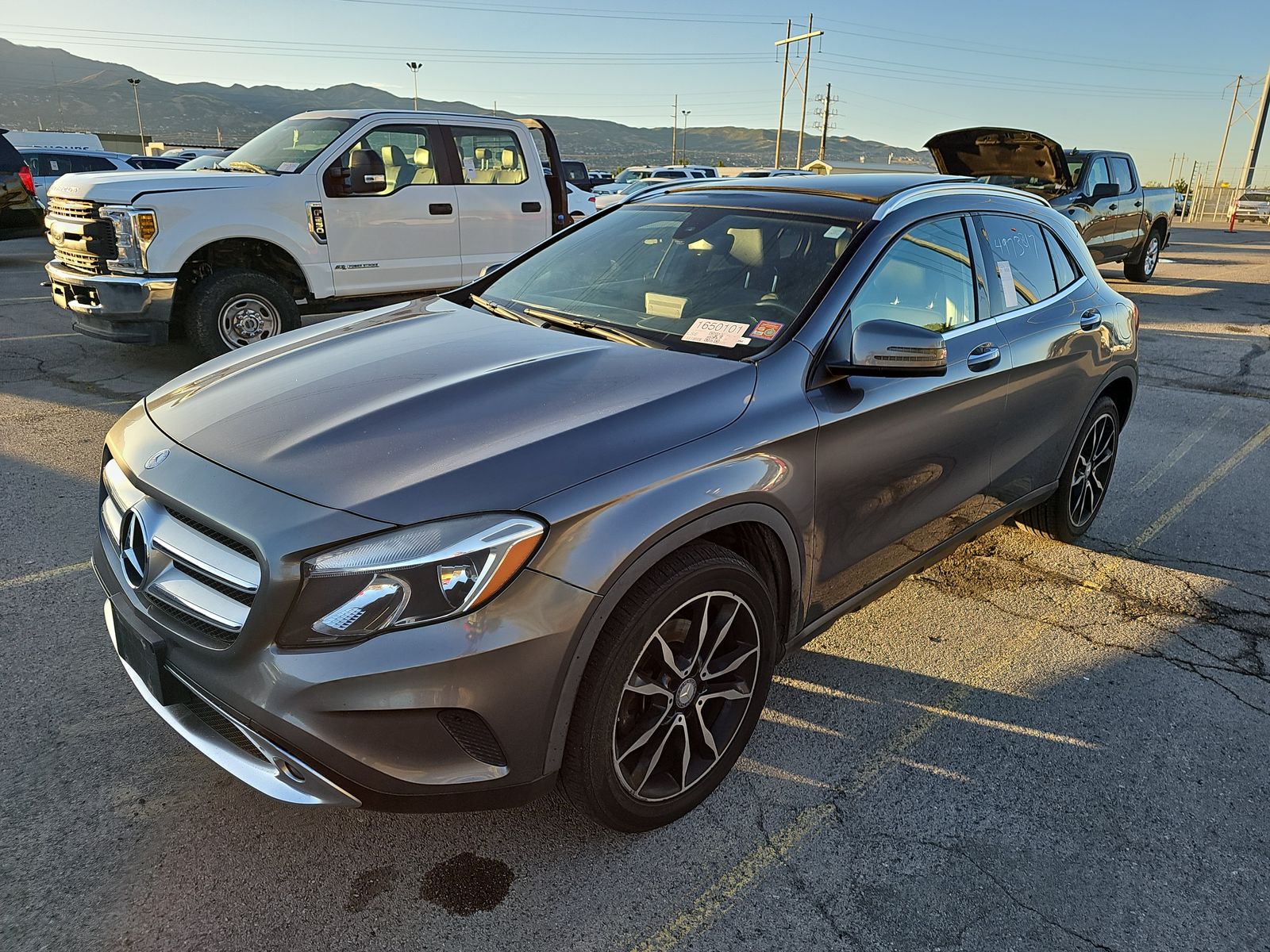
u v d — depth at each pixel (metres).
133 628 2.08
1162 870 2.28
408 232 7.37
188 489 1.99
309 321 8.91
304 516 1.83
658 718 2.20
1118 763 2.71
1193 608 3.73
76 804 2.33
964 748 2.75
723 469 2.18
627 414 2.18
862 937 2.04
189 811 2.33
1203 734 2.88
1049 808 2.50
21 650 3.01
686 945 1.99
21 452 4.92
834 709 2.92
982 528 3.49
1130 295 13.05
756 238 3.00
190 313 6.39
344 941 1.96
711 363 2.49
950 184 3.36
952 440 3.03
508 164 8.03
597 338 2.78
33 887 2.06
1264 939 2.08
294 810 2.36
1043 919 2.11
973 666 3.22
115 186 6.12
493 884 2.14
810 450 2.43
